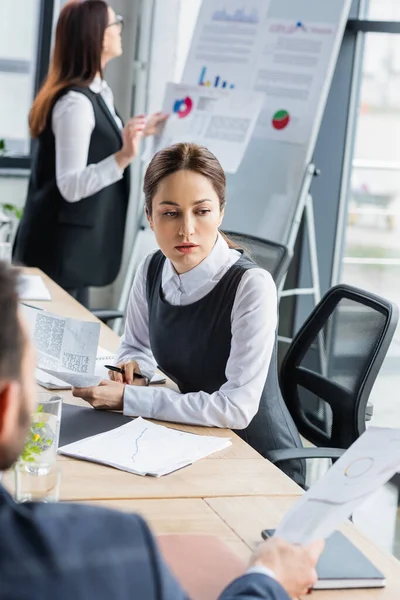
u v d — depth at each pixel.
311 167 4.18
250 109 4.31
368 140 4.60
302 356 2.63
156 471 1.81
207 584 1.37
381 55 4.48
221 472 1.85
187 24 5.03
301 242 4.65
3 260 0.93
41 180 4.15
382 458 1.43
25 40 5.26
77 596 0.85
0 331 0.89
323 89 4.20
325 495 1.41
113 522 0.92
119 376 2.39
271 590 1.15
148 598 0.88
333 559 1.48
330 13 4.25
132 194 5.26
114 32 4.02
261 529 1.59
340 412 2.47
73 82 3.97
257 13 4.47
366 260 4.74
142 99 5.17
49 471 1.54
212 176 2.22
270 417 2.36
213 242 2.26
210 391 2.32
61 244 4.19
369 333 2.45
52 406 1.66
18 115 5.35
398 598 1.40
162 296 2.39
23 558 0.86
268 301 2.21
